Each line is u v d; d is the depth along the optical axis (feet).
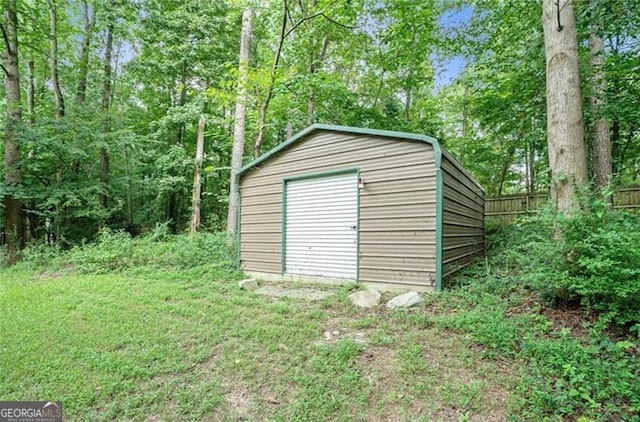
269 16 30.04
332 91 30.99
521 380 7.93
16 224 30.14
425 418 6.94
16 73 29.78
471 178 23.59
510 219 35.01
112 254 24.86
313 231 19.95
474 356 9.19
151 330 11.53
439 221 15.53
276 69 25.07
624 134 28.30
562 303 11.64
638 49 19.13
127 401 7.56
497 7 26.08
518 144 35.45
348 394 7.77
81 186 33.22
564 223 11.00
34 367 8.91
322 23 29.12
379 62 36.88
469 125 45.96
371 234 17.60
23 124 29.55
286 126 38.52
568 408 6.95
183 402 7.55
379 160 17.51
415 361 9.02
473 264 20.49
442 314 12.58
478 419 6.90
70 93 38.29
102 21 35.32
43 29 33.27
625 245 9.59
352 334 11.06
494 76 26.91
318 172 19.76
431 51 37.88
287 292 17.11
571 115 13.35
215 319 12.60
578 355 8.53
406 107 41.39
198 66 39.14
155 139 41.16
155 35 37.19
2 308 14.07
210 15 38.01
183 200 49.49
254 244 22.77
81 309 13.94
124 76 41.39
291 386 8.14
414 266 16.11
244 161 41.06
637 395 7.13
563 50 13.66
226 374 8.71
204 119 36.96
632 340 9.39
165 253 26.25
